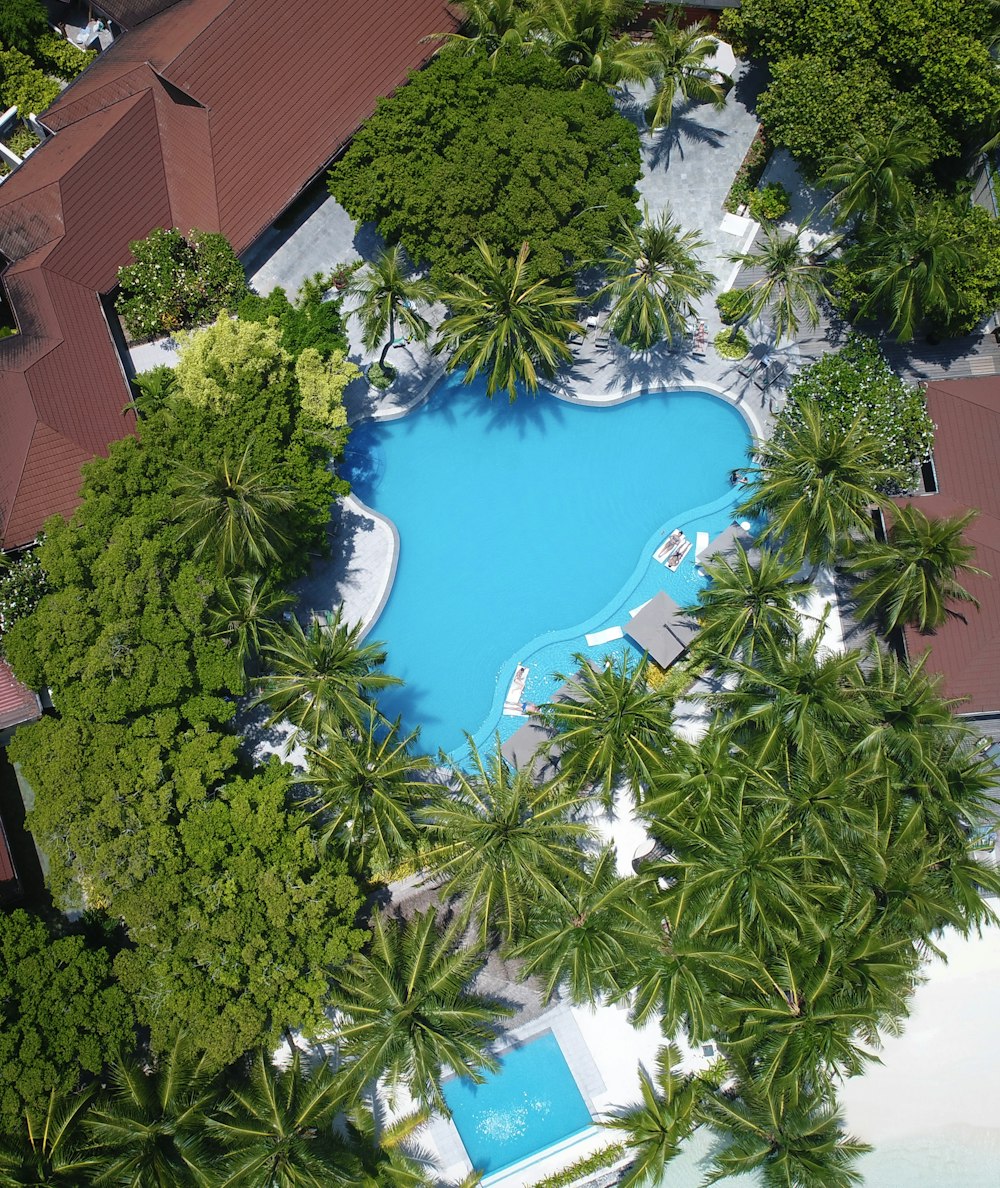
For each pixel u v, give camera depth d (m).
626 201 31.80
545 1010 32.72
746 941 27.45
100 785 28.14
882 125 31.53
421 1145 32.06
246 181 34.00
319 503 30.95
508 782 29.17
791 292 32.69
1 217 33.53
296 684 28.38
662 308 31.84
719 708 30.91
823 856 27.94
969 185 33.88
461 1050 27.20
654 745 28.95
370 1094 32.06
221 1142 26.98
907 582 30.80
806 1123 28.34
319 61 34.00
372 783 28.05
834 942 27.61
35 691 31.34
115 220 33.62
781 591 29.72
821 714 28.88
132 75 33.47
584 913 27.38
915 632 33.19
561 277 32.56
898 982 27.98
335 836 29.58
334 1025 29.23
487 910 26.53
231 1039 26.89
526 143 30.77
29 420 31.95
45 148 34.00
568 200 30.94
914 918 27.94
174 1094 26.62
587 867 29.77
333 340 31.91
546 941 27.12
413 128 31.42
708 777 28.17
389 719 34.16
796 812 28.25
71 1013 27.36
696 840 27.80
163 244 33.34
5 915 28.23
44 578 30.39
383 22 34.38
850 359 32.78
